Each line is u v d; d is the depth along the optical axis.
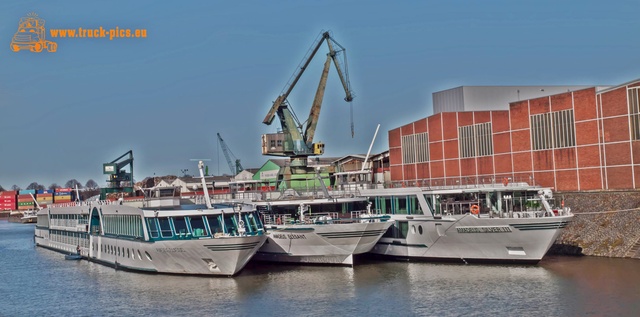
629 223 71.88
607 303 48.66
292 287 58.31
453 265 67.94
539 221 62.12
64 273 74.94
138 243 66.94
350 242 66.75
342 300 52.91
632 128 82.50
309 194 82.00
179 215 63.78
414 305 50.53
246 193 82.56
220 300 53.94
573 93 89.31
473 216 64.94
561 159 90.88
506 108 119.06
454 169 106.81
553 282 56.56
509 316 46.47
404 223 72.88
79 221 92.69
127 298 56.56
